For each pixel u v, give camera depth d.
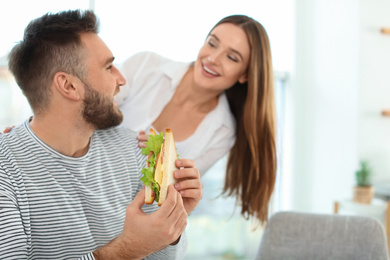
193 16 2.62
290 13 3.08
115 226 1.05
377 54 2.78
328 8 2.92
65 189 0.98
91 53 0.98
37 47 0.96
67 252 0.98
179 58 2.61
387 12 2.79
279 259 1.42
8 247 0.84
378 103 2.81
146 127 1.61
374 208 2.45
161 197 0.85
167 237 0.84
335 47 2.88
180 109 1.68
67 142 1.00
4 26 2.15
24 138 0.98
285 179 3.17
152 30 2.54
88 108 0.98
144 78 1.63
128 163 1.13
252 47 1.56
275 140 1.71
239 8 2.83
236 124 1.79
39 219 0.94
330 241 1.40
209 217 2.91
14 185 0.90
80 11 1.00
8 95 2.22
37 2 2.22
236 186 1.82
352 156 2.77
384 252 1.34
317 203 3.04
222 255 2.97
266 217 1.77
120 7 2.47
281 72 3.08
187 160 0.94
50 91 0.96
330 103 2.93
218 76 1.57
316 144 3.05
